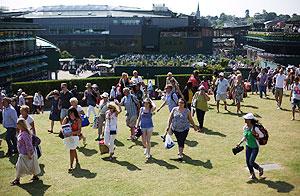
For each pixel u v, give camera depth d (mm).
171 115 11789
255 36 65812
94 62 80312
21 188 10008
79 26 107188
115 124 12117
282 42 52375
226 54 95375
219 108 19578
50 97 15914
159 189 9625
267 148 12523
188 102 15844
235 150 10250
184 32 99375
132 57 79625
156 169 11062
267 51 57531
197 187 9648
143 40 102562
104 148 12422
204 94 14922
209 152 12430
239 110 18328
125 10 127625
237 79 18203
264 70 22250
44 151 13148
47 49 59781
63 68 77375
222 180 10031
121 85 18422
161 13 125250
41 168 11469
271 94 23969
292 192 9039
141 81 18578
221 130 15195
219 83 18500
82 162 11898
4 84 43688
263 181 9773
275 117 17141
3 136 15766
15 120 12812
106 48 106500
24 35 51562
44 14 120938
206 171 10734
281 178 9914
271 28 63656
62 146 13750
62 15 116875
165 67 57094
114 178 10469
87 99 16812
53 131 16125
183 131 11594
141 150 12953
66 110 15227
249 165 9883
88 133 15492
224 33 101938
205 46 101125
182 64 58812
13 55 46031
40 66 55750
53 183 10273
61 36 108000
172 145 12109
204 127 15711
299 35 51125
